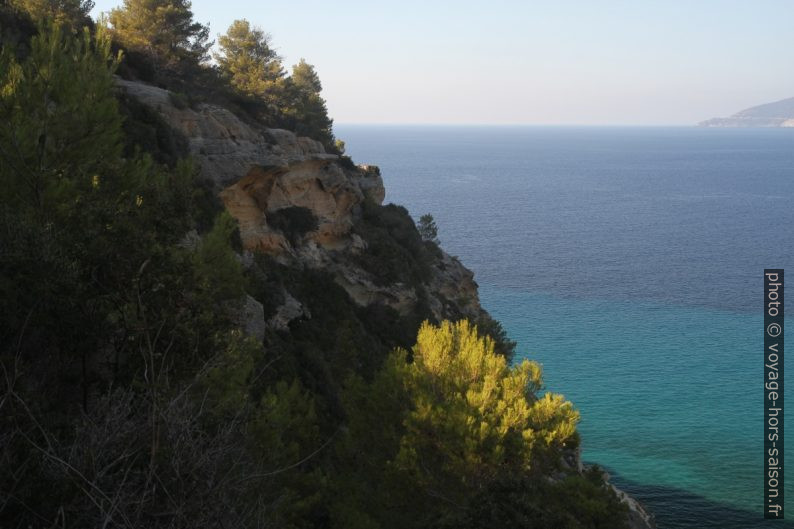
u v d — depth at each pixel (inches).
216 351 612.7
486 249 7007.9
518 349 3661.4
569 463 1595.7
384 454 917.2
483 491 698.8
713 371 3356.3
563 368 3368.6
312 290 1962.4
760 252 7032.5
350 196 2329.0
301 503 774.5
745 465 2397.9
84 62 730.2
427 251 2847.0
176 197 644.7
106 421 373.7
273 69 3107.8
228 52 3206.2
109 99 724.0
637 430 2657.5
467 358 915.4
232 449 405.1
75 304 525.7
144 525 339.6
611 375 3275.1
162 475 364.2
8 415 382.6
